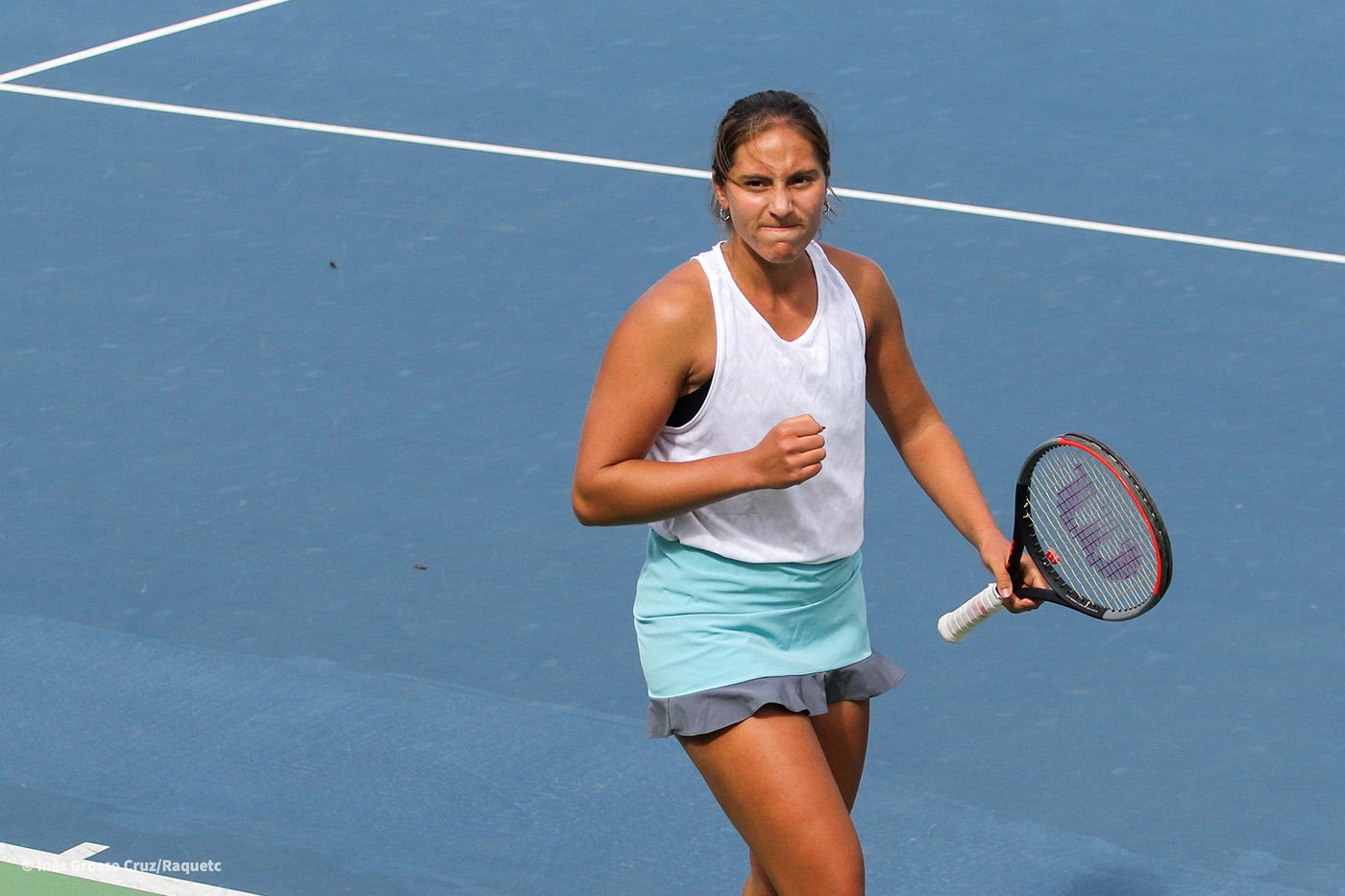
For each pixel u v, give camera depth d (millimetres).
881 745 18828
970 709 19453
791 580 13242
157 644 20734
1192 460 24688
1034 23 43438
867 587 21922
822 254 13398
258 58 42250
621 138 37250
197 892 16391
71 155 36656
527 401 26672
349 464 24969
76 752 18672
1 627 21062
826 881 12703
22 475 24688
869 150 36406
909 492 24234
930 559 22516
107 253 32062
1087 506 14477
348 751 18719
